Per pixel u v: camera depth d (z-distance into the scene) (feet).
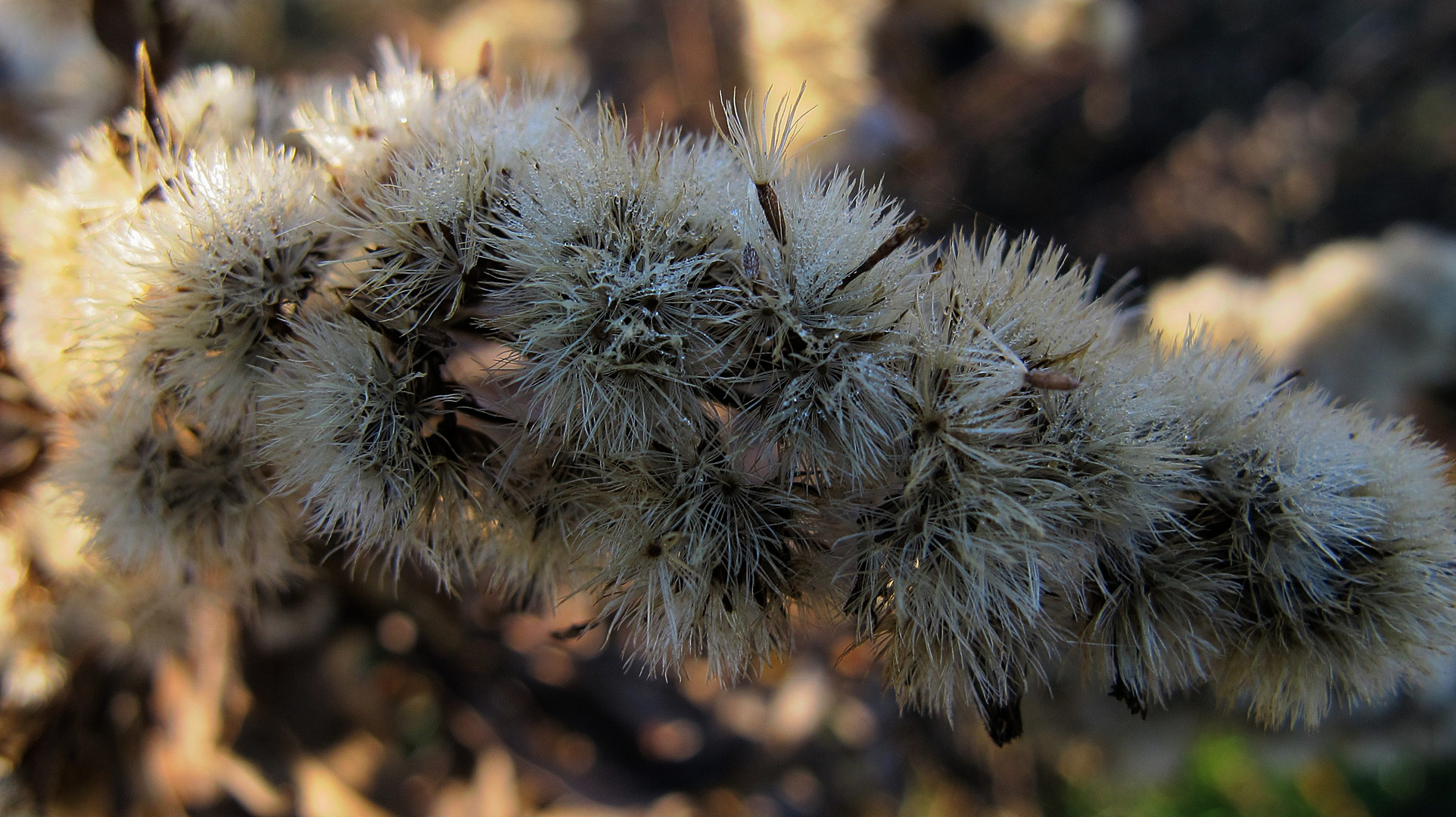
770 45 0.30
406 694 0.33
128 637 0.21
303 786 0.27
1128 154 0.50
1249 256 0.47
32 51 0.26
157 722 0.25
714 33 0.35
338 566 0.24
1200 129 0.50
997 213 0.44
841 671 0.31
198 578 0.19
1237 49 0.53
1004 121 0.43
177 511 0.17
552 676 0.30
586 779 0.30
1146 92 0.51
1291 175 0.51
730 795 0.31
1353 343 0.34
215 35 0.28
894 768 0.34
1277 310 0.36
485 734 0.30
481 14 0.38
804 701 0.31
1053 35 0.39
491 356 0.18
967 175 0.42
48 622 0.21
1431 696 0.29
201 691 0.25
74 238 0.17
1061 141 0.46
